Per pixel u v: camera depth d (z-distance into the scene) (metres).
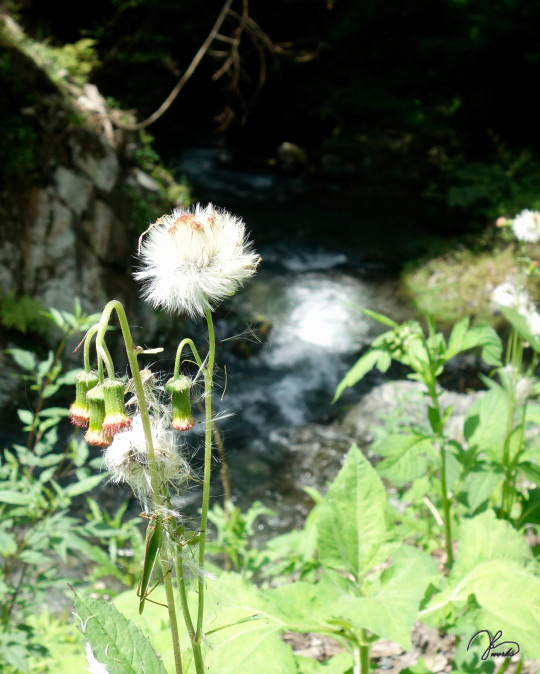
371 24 16.02
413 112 15.40
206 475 1.30
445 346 2.62
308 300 9.85
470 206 12.09
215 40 15.54
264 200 13.58
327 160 14.82
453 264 10.59
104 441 1.18
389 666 2.76
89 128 7.82
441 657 2.77
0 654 2.35
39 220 7.01
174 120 15.66
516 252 10.16
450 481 2.63
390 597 1.72
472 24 14.75
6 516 2.65
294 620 1.75
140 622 1.86
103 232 7.47
